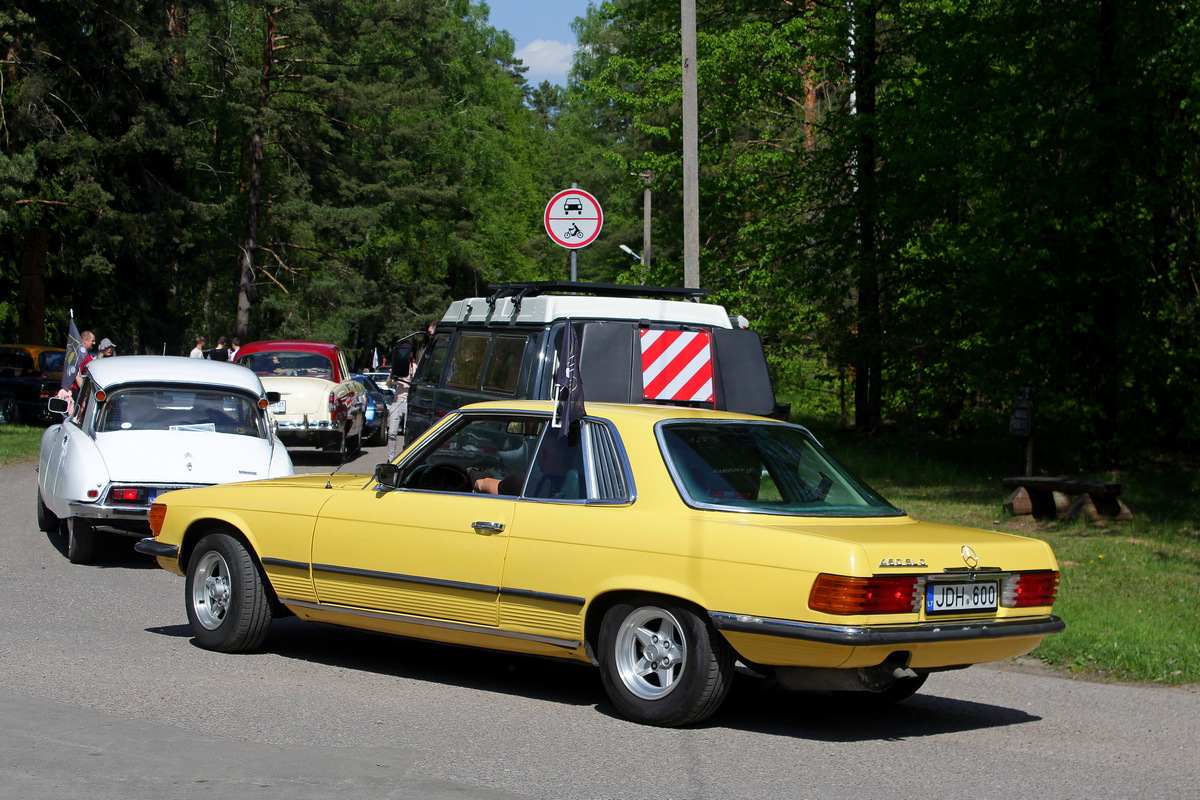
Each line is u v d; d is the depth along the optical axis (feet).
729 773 17.25
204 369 40.70
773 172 89.10
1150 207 61.72
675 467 20.27
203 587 25.32
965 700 22.95
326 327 152.87
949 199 71.05
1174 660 25.29
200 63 135.85
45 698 20.58
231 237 153.38
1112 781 17.47
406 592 22.31
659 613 19.61
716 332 37.11
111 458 35.24
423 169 197.57
